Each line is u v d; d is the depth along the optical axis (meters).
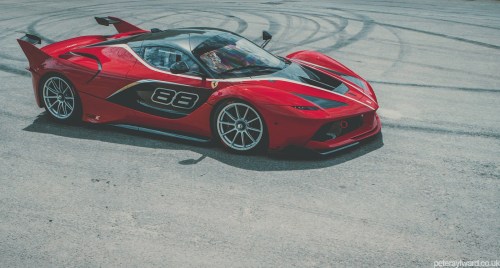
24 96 6.31
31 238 3.27
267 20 12.75
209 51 4.84
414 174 4.10
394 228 3.31
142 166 4.31
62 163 4.39
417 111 5.80
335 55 8.88
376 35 10.77
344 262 2.96
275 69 4.83
